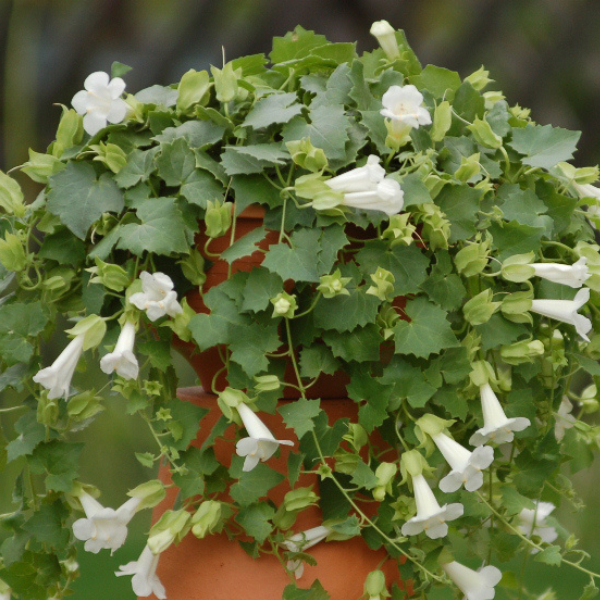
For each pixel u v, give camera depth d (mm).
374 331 2402
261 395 2400
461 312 2447
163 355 2416
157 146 2432
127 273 2400
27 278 2453
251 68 2543
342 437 2412
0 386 2455
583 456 2609
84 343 2393
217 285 2416
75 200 2418
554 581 3160
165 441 2416
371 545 2447
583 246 2494
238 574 2443
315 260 2381
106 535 2395
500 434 2414
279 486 2449
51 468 2436
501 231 2443
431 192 2426
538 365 2488
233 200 2434
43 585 2471
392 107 2404
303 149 2389
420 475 2396
